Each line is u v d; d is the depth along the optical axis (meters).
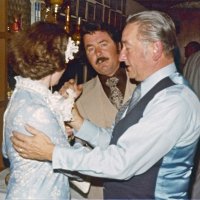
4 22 2.13
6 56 2.16
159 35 1.37
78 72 2.89
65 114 1.46
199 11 7.79
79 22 2.25
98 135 1.69
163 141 1.33
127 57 1.43
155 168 1.40
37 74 1.38
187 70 3.81
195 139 1.42
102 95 2.03
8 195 1.40
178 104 1.34
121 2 5.15
